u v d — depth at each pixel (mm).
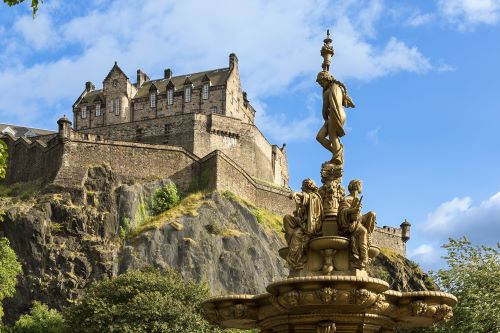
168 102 109188
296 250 13859
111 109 111062
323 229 13945
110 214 82438
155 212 85750
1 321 65875
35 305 70625
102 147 87188
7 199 83625
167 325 52469
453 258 30438
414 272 93000
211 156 88562
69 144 85938
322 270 13656
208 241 80375
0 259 61125
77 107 113188
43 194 83250
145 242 78688
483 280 28953
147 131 98000
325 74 15133
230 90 109000
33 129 125500
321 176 14422
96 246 79062
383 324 13742
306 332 13383
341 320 13164
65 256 77938
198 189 88438
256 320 14531
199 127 96500
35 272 76688
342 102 15086
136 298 53844
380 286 12906
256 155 102375
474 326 26438
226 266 79688
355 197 14070
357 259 13492
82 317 55000
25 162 89250
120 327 52344
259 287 80188
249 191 93250
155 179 87812
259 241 83625
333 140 14773
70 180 84188
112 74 112000
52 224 80312
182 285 58125
